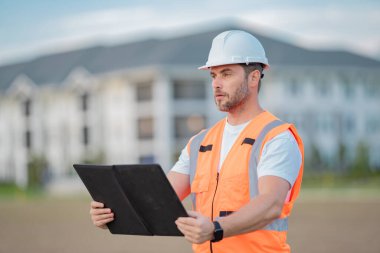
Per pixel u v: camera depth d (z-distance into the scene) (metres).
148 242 15.01
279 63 56.50
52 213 25.00
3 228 19.36
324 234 15.92
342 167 55.91
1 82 71.94
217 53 4.03
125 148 56.69
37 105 66.00
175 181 4.32
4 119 69.56
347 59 60.34
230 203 3.95
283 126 3.95
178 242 14.86
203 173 4.13
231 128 4.12
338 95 58.94
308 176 50.00
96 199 4.04
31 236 17.09
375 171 51.16
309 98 57.50
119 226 3.99
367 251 13.17
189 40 59.50
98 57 64.12
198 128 53.84
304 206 25.11
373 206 24.62
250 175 3.92
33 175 58.66
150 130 54.94
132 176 3.70
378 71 60.69
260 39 60.66
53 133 64.50
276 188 3.74
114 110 57.97
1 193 51.56
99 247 14.50
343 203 26.61
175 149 53.41
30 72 69.88
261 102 55.94
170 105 53.28
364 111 60.34
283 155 3.84
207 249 4.07
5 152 69.25
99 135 59.53
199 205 4.12
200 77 53.75
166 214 3.70
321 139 57.75
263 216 3.64
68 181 56.97
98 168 3.83
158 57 55.88
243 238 3.94
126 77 56.12
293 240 14.89
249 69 4.04
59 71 66.50
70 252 13.92
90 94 60.69
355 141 59.38
